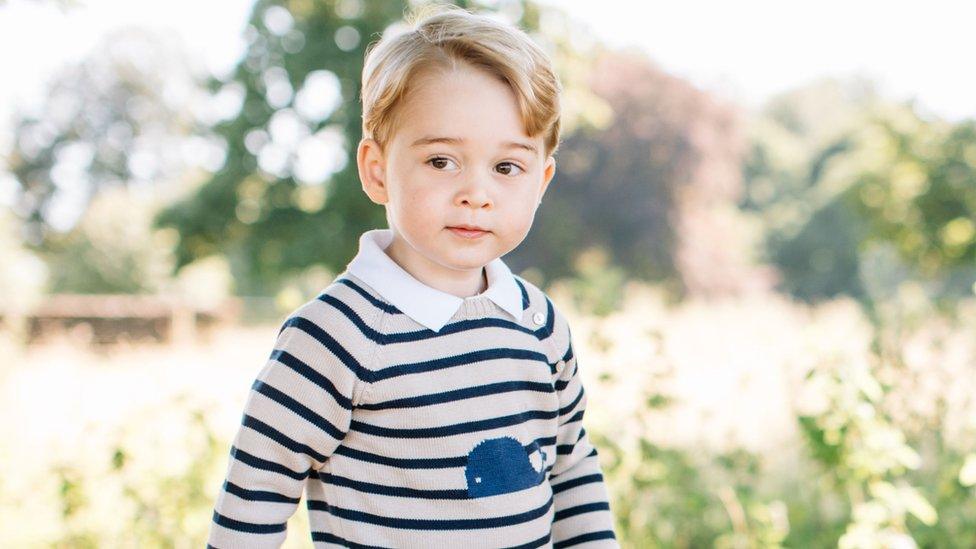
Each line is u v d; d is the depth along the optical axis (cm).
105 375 714
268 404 121
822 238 3709
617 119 2553
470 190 118
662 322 609
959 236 1473
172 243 1831
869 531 242
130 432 292
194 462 294
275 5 1670
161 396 370
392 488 122
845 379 266
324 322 122
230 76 1709
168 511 288
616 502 289
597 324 313
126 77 3797
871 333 365
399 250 131
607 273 1363
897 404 315
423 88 119
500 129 119
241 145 1695
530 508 127
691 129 2588
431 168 120
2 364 643
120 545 293
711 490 309
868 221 1593
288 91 1658
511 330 131
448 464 122
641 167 2570
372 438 122
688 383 431
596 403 294
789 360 313
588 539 142
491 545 123
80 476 290
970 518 274
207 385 549
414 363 122
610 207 2538
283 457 121
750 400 397
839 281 3684
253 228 1731
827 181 3628
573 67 1445
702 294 2664
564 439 145
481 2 1344
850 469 266
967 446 315
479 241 121
